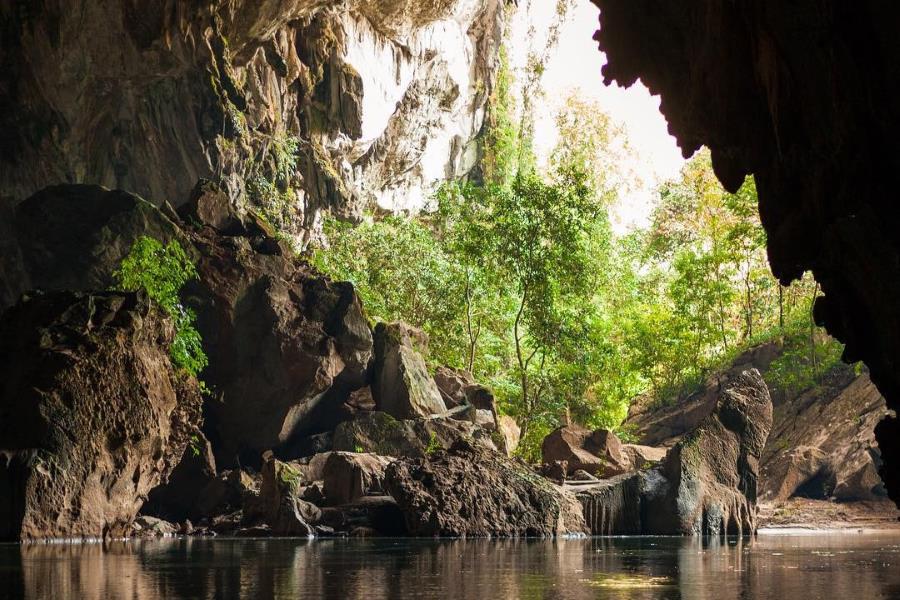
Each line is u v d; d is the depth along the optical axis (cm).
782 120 936
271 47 4134
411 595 646
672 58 1269
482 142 6047
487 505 1869
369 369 2509
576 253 3222
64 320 1691
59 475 1592
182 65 3644
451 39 5338
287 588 702
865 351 932
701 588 716
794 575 864
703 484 2064
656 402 4119
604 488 2048
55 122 3628
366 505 1933
